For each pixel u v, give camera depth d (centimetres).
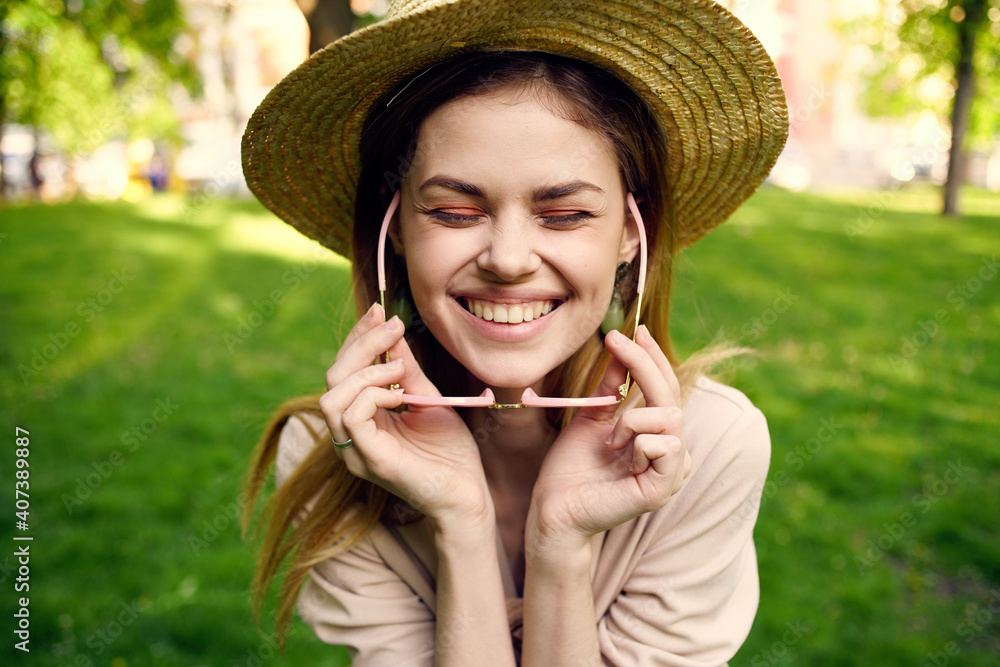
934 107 1333
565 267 109
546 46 109
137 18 603
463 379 144
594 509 114
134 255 898
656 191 127
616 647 126
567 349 116
